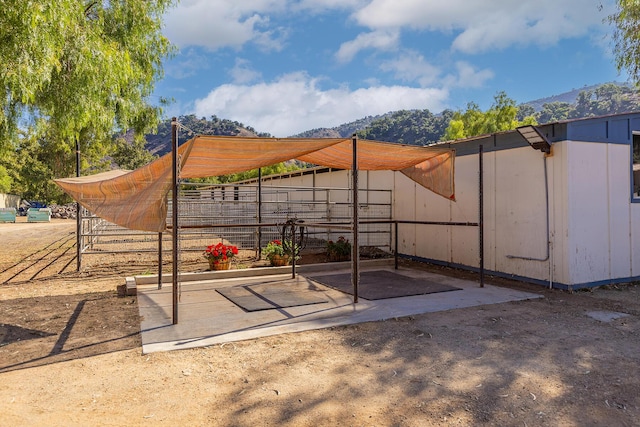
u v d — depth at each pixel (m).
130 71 8.21
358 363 3.56
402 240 10.39
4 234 16.67
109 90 8.12
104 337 4.27
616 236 6.97
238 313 5.16
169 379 3.23
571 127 6.52
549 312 5.25
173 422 2.59
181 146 4.81
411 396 2.95
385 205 10.89
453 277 7.68
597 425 2.59
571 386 3.13
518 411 2.75
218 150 5.12
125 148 44.34
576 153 6.56
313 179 14.86
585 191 6.64
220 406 2.79
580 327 4.62
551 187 6.73
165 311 5.27
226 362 3.58
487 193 7.93
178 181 4.88
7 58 5.58
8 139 7.35
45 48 5.78
